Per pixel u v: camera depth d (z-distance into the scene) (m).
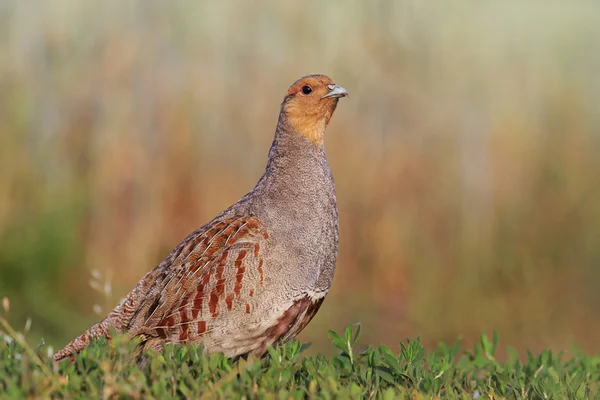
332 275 6.80
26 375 4.99
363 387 5.54
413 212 14.06
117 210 13.58
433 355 6.34
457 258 13.70
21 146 13.70
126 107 14.29
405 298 13.47
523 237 14.03
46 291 12.20
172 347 5.86
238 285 6.25
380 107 14.99
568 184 14.47
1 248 12.45
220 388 5.07
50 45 14.75
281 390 5.04
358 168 14.29
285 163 6.79
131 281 13.19
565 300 13.47
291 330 6.52
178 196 14.02
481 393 5.85
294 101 6.91
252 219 6.45
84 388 5.13
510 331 12.97
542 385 5.93
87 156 13.98
